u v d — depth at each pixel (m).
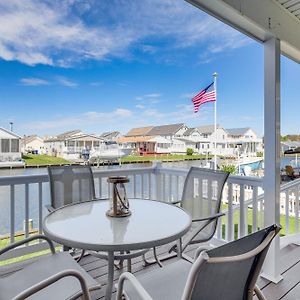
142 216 2.03
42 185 3.02
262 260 1.24
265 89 2.72
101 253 2.35
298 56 3.23
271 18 2.57
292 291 2.44
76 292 1.46
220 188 2.61
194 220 2.32
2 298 1.46
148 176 3.97
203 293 1.10
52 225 1.82
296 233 3.85
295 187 3.90
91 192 2.96
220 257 1.01
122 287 1.40
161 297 1.47
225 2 2.12
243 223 3.04
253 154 8.34
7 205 3.01
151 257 2.99
